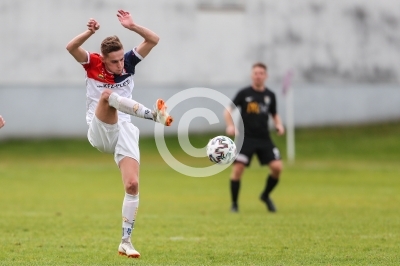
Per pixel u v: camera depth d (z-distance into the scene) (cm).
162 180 7219
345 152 10262
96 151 10550
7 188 6153
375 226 3678
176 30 11938
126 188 2600
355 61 12200
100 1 11731
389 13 12281
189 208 4738
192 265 2511
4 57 11538
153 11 11875
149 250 2898
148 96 11931
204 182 7038
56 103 11619
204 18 11994
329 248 2934
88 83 2692
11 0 11562
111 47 2559
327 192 5862
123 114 2705
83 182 6825
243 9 12056
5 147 10806
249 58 12069
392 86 12244
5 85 11519
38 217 4097
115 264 2523
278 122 4712
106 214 4300
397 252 2827
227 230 3547
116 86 2692
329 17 12156
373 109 12219
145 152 10412
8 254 2769
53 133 11581
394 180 7012
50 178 7212
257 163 9169
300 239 3206
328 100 12138
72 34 11694
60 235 3356
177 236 3338
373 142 10888
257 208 4747
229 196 5666
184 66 11969
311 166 8644
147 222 3903
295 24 12112
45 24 11625
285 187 6359
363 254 2777
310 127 12006
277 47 12106
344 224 3769
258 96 4606
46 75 11619
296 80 12069
